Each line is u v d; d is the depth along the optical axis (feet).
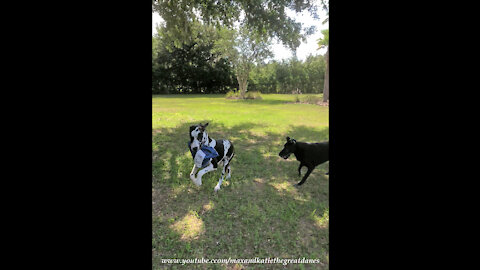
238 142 20.10
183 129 24.39
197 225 8.72
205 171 10.96
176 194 10.96
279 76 97.81
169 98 74.84
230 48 68.33
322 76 94.68
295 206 10.00
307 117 33.81
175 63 98.53
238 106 49.42
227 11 25.75
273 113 37.86
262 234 8.27
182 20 27.84
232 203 10.19
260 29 27.04
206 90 108.17
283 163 15.25
